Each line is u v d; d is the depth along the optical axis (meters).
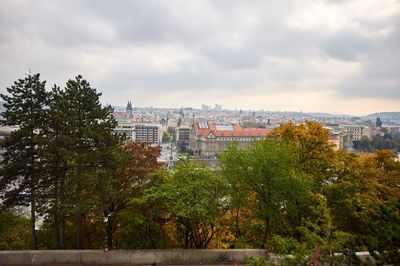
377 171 33.50
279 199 22.83
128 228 21.94
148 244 23.36
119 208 23.56
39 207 22.80
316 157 30.22
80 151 23.11
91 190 22.48
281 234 22.97
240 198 22.16
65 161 22.00
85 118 23.88
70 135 22.56
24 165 21.95
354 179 27.83
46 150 21.53
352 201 25.03
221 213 22.00
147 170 24.27
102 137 23.33
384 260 12.43
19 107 22.50
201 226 22.34
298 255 13.64
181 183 20.77
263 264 13.77
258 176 22.53
